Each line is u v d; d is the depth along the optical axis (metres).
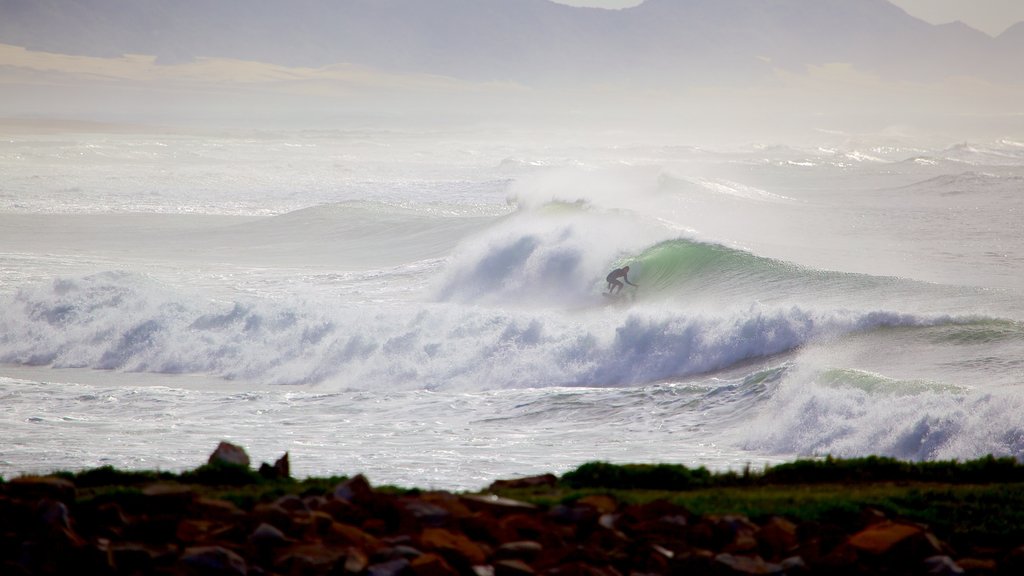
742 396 63.38
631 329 78.94
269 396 72.44
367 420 64.81
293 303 95.44
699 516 28.09
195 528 25.31
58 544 23.34
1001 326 74.06
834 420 56.62
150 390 74.75
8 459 53.22
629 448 56.41
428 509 26.56
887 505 30.38
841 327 76.88
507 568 22.89
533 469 50.97
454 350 81.50
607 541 25.58
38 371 84.62
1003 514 30.34
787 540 25.91
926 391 57.34
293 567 22.59
